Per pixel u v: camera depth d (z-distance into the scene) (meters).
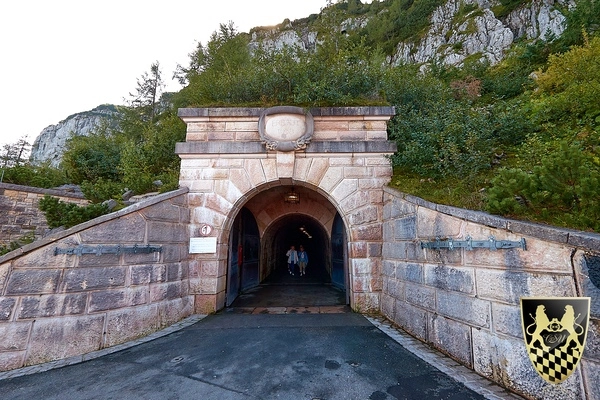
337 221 10.25
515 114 7.29
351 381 3.32
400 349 4.27
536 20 31.00
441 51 37.19
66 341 4.12
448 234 4.04
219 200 6.70
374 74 8.71
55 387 3.27
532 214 3.38
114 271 4.73
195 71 17.41
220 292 6.71
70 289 4.25
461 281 3.77
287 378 3.42
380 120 7.09
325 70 8.14
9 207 9.98
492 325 3.25
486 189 5.15
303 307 7.05
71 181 15.23
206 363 3.87
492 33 33.78
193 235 6.53
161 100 34.69
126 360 3.99
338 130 7.05
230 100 8.48
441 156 6.39
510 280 3.04
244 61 15.30
